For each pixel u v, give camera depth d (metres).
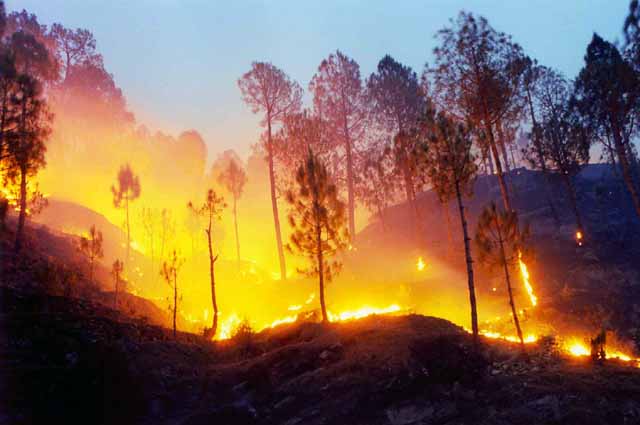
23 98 21.47
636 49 22.84
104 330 14.59
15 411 10.18
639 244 24.78
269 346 16.56
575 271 22.62
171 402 11.82
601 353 12.16
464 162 13.99
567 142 27.59
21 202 22.73
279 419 10.75
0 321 13.12
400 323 15.89
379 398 10.75
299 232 19.27
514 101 25.31
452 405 10.16
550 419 9.03
